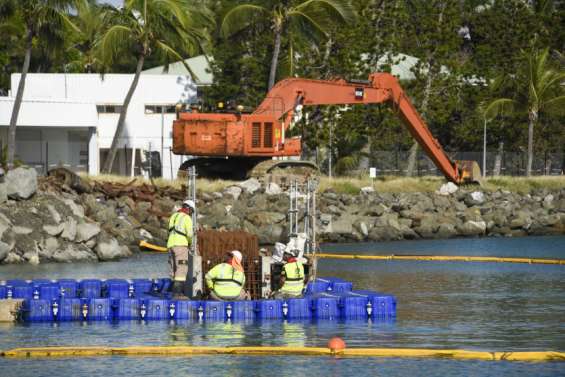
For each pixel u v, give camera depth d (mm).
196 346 43844
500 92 156000
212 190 108188
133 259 82438
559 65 167000
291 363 40875
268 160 114000
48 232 80062
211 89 151500
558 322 50969
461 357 42156
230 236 54375
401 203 116625
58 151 138125
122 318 50969
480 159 175750
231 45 145500
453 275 73938
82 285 56938
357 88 116812
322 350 42781
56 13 113812
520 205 126812
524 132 169250
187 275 53156
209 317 50781
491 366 40438
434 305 57219
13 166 109500
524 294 62406
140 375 38781
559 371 39531
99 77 139000
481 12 186375
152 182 107625
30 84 139000
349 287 58281
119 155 141875
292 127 136875
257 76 148000
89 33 120812
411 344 44688
